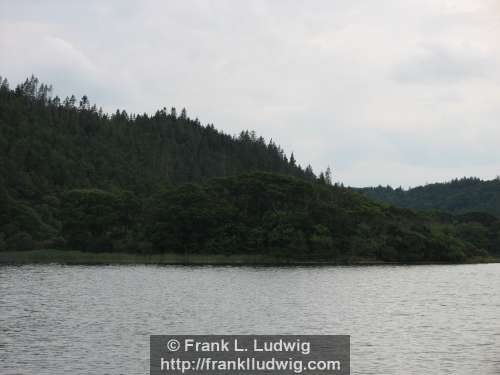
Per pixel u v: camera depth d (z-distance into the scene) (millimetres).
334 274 132500
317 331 56344
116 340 50812
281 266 162500
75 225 188250
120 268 141625
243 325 58969
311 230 190625
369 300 81938
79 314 64562
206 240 189000
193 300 77688
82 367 41938
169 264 164125
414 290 98062
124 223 197375
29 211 199125
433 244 197750
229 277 117938
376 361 44531
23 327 56406
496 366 43125
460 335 55031
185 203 190500
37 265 150375
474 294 92500
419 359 45156
